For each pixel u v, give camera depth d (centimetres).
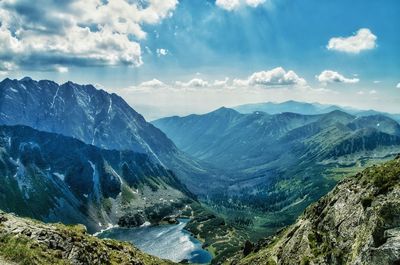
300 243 9888
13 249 5734
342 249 7881
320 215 10062
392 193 7406
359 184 9088
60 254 6378
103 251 7819
